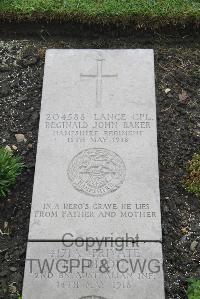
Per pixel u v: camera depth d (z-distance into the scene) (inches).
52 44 98.0
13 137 87.8
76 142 78.3
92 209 73.6
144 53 85.1
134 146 77.7
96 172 76.2
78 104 81.0
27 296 69.1
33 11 97.4
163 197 81.3
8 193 82.3
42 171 76.4
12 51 97.2
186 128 88.0
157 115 88.8
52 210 73.7
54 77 83.3
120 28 97.7
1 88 92.7
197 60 95.6
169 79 92.9
